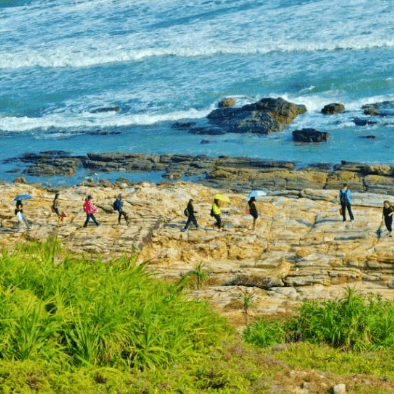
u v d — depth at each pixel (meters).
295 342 56.56
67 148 191.88
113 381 39.47
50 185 164.12
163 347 43.06
